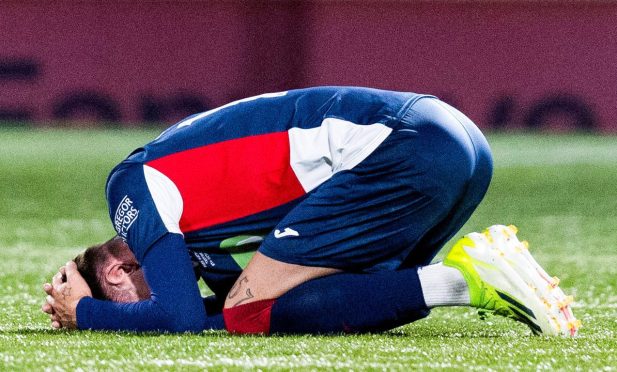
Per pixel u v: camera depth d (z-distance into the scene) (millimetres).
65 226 25906
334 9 57625
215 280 11391
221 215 10875
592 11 56688
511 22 57156
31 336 10711
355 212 10648
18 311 13688
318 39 57781
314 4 57625
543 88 57156
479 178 11094
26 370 9133
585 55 56781
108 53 57281
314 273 10750
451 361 9602
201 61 57719
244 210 10875
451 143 10742
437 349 10164
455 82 57531
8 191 32688
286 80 57906
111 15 57156
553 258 20844
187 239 11008
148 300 10711
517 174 37312
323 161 10812
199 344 10125
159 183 10719
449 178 10695
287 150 10844
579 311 14250
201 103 57781
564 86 57000
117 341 10273
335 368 9211
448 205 10867
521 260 10867
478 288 10727
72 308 10945
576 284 17203
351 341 10461
